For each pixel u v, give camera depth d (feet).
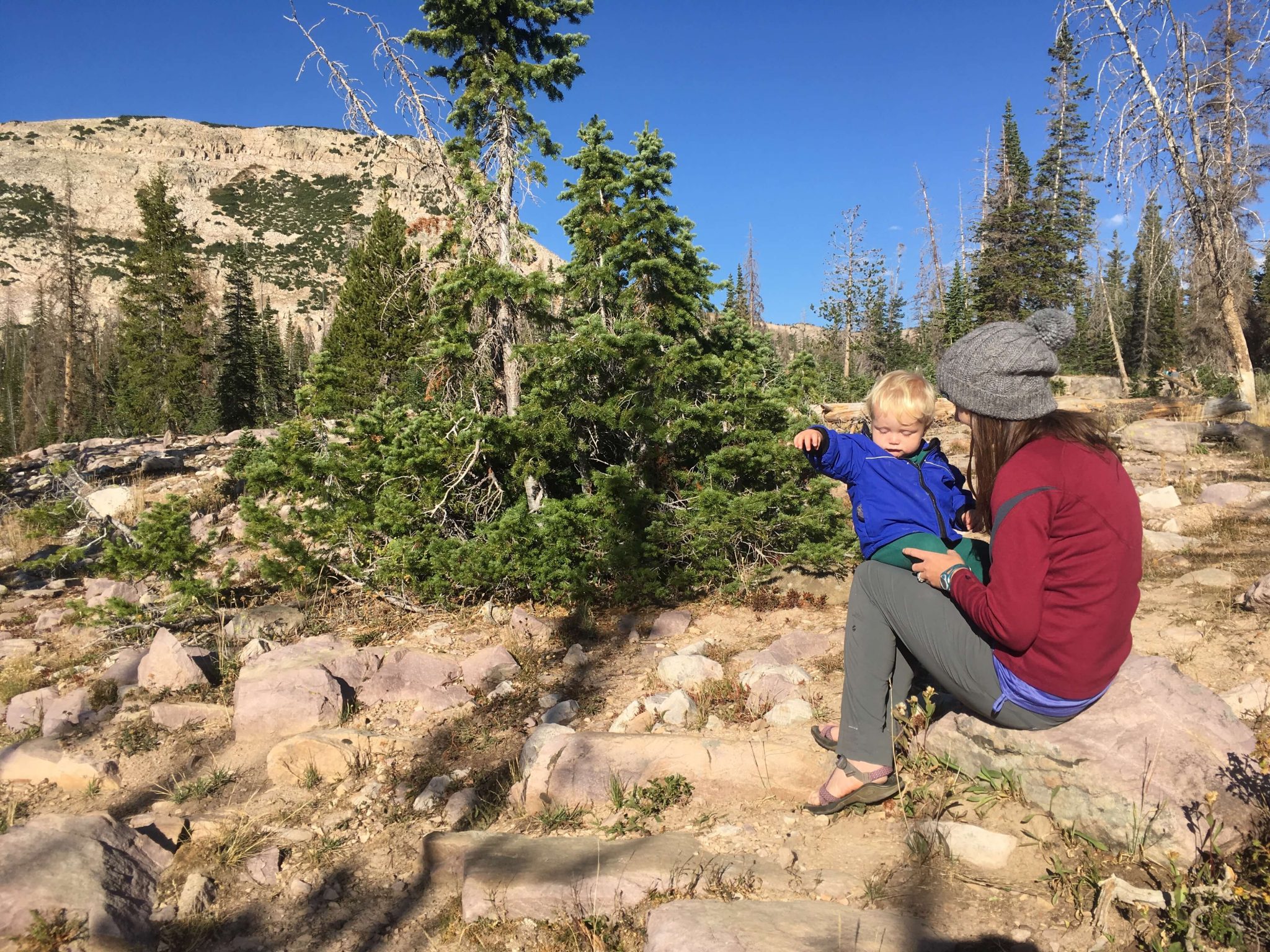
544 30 25.36
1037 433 7.66
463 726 14.15
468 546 19.27
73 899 9.31
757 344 31.55
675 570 19.24
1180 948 6.70
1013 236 119.14
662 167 26.58
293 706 14.37
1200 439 34.40
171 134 652.48
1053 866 8.15
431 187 24.16
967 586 7.87
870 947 7.11
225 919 9.79
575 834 10.40
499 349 23.34
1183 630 14.20
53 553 29.40
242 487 37.93
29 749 14.10
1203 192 51.65
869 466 9.15
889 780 9.43
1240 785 8.01
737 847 9.38
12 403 227.61
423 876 10.34
